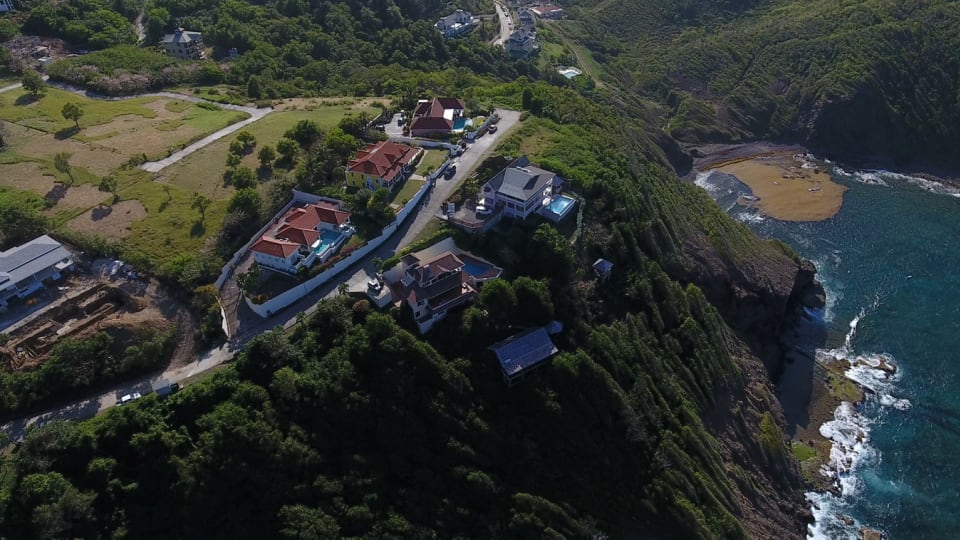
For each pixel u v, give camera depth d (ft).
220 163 403.95
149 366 274.77
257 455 242.99
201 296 296.92
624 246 368.07
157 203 360.48
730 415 358.02
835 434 383.24
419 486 259.19
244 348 282.77
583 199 380.37
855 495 349.00
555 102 529.04
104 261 317.22
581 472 285.64
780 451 355.15
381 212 347.56
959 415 389.80
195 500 230.27
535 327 313.73
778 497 339.16
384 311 301.02
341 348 279.08
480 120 474.08
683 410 323.78
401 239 349.82
